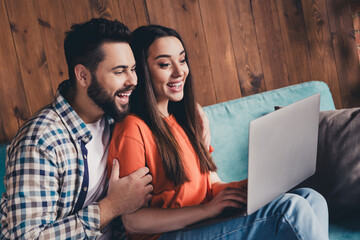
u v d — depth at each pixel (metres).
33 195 0.97
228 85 2.14
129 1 1.89
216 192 1.25
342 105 2.41
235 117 1.65
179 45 1.20
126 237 1.21
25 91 1.68
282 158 1.01
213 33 2.09
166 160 1.11
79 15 1.78
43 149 1.00
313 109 1.10
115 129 1.14
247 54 2.19
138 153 1.08
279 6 2.26
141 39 1.19
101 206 1.02
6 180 1.01
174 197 1.14
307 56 2.34
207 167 1.25
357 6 2.39
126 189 1.03
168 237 1.07
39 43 1.71
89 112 1.16
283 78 2.29
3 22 1.64
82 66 1.10
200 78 2.06
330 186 1.35
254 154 0.89
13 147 1.02
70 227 0.99
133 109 1.18
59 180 1.05
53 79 1.74
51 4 1.73
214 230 1.02
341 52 2.39
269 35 2.24
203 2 2.07
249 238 0.99
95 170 1.14
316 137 1.16
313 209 1.04
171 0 1.98
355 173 1.32
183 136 1.26
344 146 1.37
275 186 1.01
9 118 1.66
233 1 2.14
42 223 0.97
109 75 1.09
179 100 1.29
